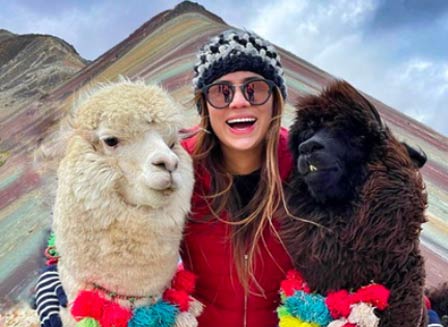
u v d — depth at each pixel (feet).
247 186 3.24
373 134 2.67
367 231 2.56
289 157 3.09
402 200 2.54
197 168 3.16
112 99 2.54
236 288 3.11
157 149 2.44
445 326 3.35
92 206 2.43
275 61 3.14
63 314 2.78
